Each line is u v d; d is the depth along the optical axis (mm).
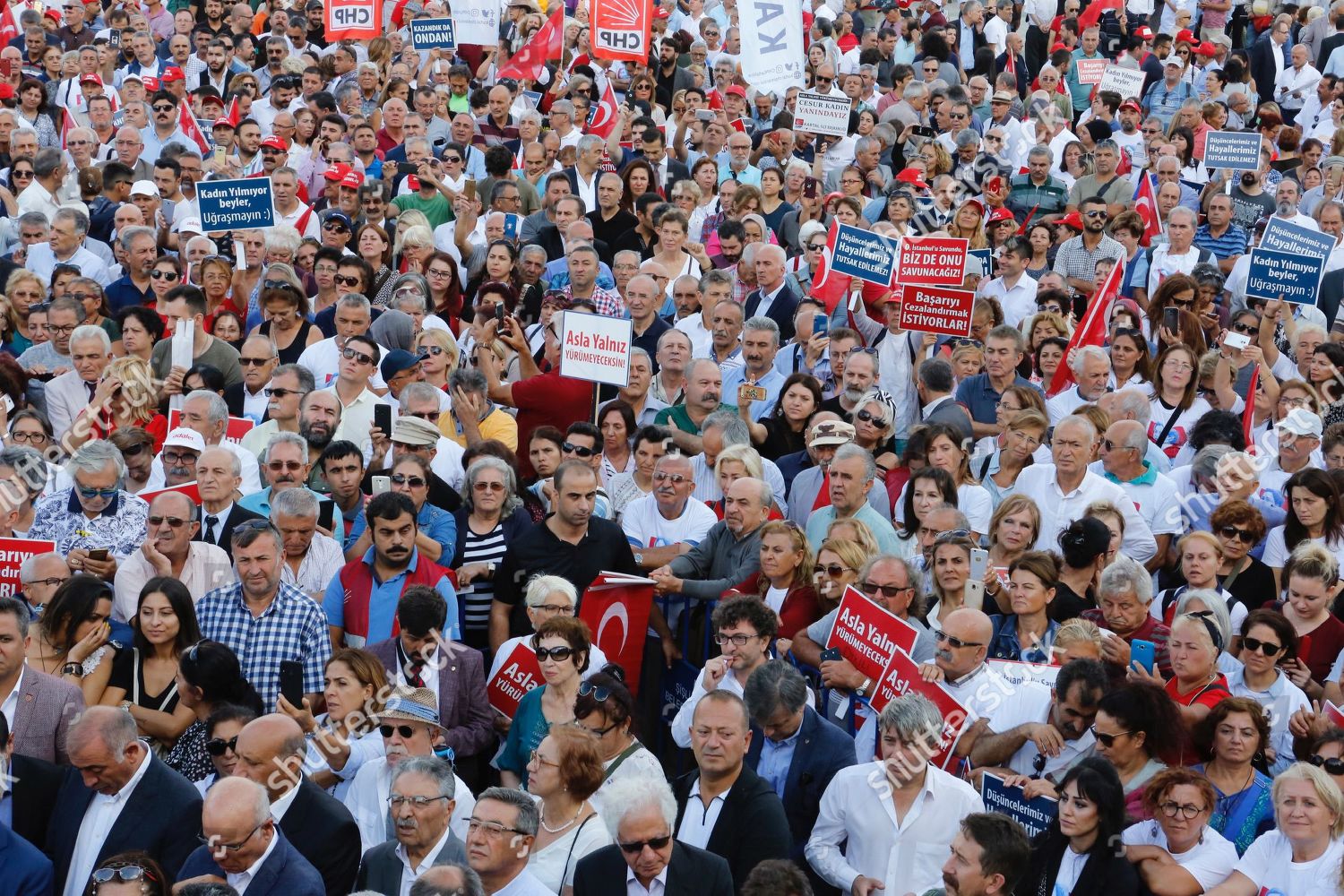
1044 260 23406
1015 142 30438
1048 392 18797
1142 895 10219
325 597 13305
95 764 10539
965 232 23250
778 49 27156
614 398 18484
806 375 17156
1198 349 19203
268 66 32531
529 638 12750
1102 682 10938
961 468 15289
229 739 10875
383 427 15461
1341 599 13500
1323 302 23344
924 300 17828
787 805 11172
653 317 19656
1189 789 10203
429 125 28750
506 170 25078
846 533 13312
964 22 37500
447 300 20672
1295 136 29594
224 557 13648
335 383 16594
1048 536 14789
